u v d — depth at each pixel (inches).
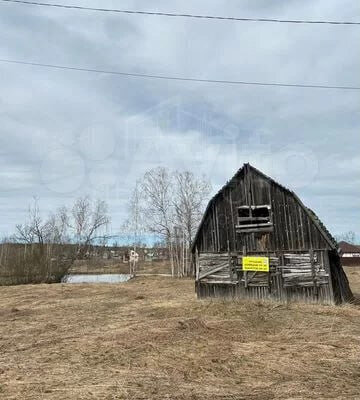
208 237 802.2
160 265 2410.2
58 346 470.6
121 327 573.6
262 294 756.0
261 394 297.7
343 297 771.4
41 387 315.9
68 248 1731.1
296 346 449.7
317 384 320.2
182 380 331.9
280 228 754.2
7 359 419.2
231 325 560.7
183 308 706.2
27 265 1633.9
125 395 293.6
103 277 1982.0
